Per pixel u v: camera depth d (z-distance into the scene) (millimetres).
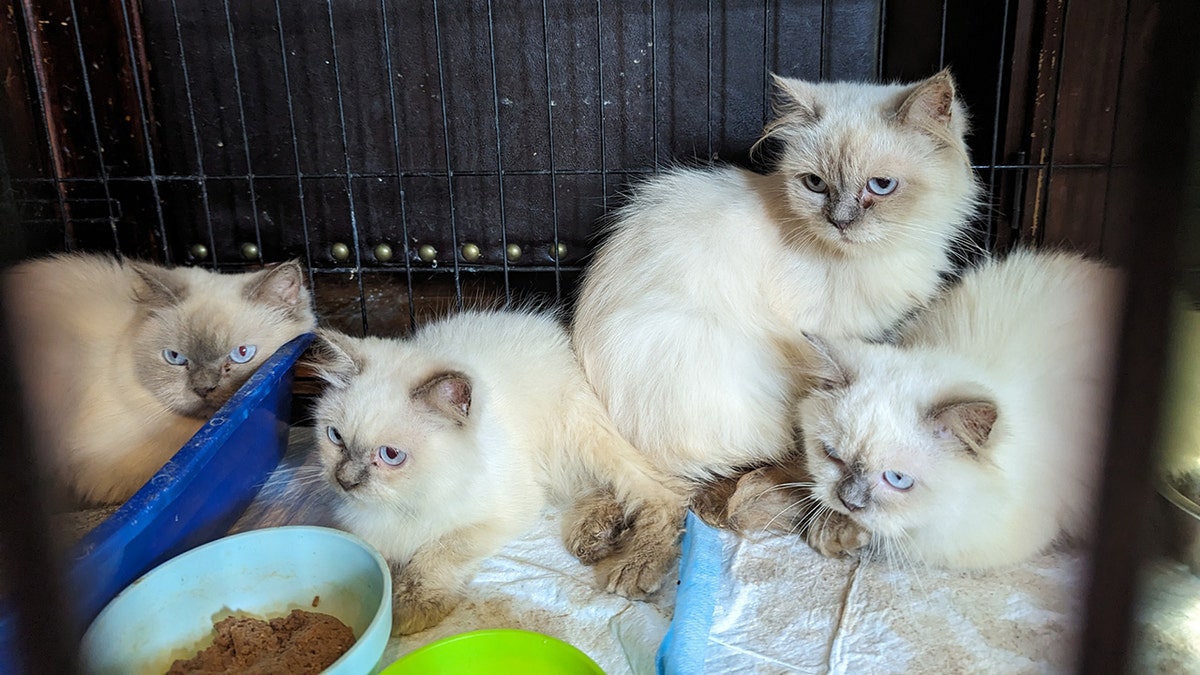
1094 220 539
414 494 411
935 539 406
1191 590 356
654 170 604
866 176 443
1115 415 248
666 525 446
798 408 449
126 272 542
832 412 411
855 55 612
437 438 411
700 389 458
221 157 671
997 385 415
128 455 496
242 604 394
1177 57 215
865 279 469
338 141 664
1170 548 371
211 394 496
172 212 685
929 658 370
